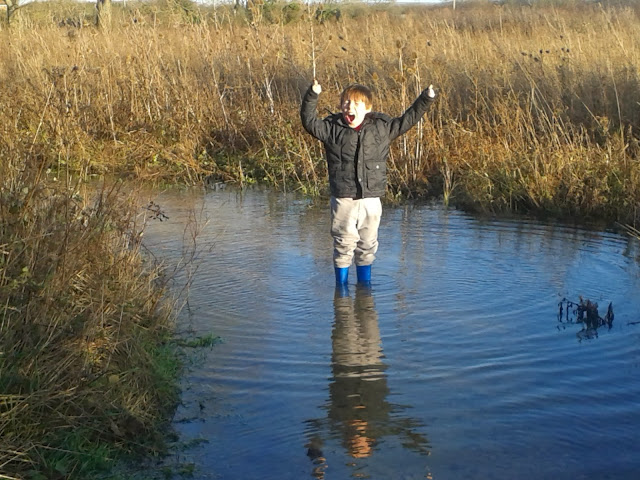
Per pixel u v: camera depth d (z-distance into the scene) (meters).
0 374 3.77
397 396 4.40
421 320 5.50
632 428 4.01
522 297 5.92
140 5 15.72
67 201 5.08
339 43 14.56
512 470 3.64
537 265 6.70
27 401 3.74
